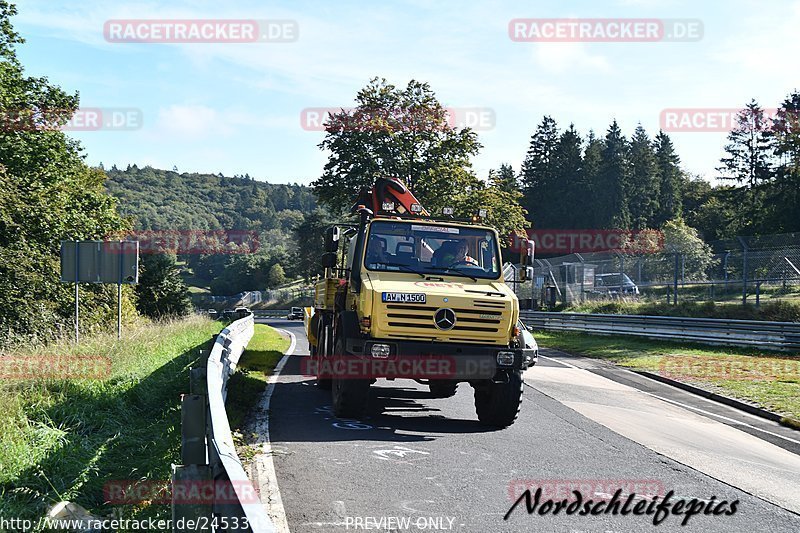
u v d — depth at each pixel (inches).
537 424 422.3
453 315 393.1
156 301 1957.4
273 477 277.1
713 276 1172.5
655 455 348.8
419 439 358.9
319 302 554.3
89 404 368.2
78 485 251.8
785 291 1106.1
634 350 954.1
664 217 3809.1
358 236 436.8
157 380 480.7
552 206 3604.8
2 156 1211.2
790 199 2532.0
